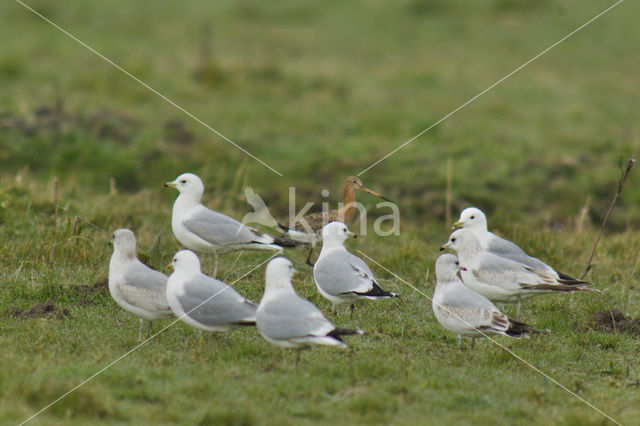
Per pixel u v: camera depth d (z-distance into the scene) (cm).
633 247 1511
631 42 3219
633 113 2617
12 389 793
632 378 970
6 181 1565
